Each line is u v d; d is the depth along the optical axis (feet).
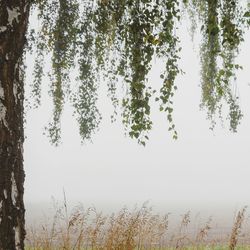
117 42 25.44
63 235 25.77
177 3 21.59
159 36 21.49
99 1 24.75
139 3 21.83
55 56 27.32
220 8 21.26
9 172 11.80
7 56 11.96
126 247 24.12
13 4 12.07
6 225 11.66
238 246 42.01
